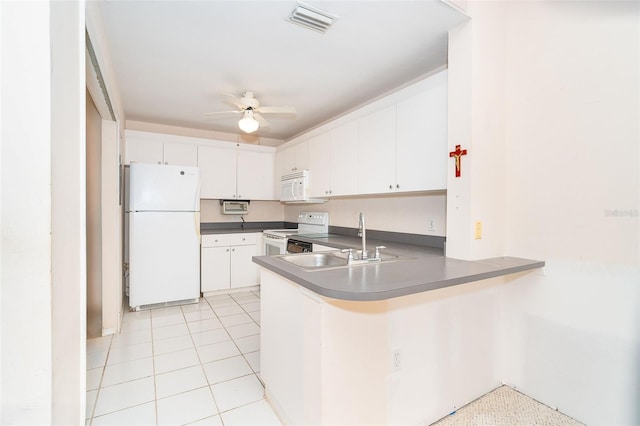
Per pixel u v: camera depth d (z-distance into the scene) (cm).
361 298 112
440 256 199
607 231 155
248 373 215
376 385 145
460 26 183
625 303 150
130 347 251
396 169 241
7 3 73
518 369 193
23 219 75
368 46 211
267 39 202
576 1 164
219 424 165
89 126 269
